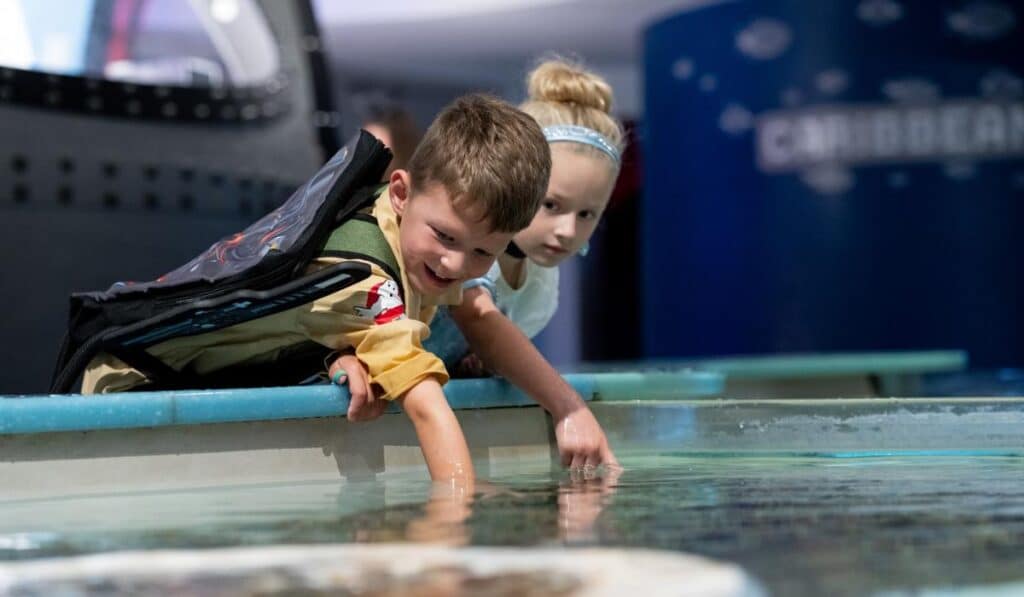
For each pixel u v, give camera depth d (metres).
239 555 1.18
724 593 0.97
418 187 1.99
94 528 1.41
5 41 3.91
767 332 8.21
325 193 2.05
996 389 4.37
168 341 2.09
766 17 8.07
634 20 8.66
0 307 3.48
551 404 2.26
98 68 4.16
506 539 1.25
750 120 8.18
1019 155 7.88
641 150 9.20
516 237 2.52
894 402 2.35
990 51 7.83
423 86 10.26
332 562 1.14
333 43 8.95
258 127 3.97
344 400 1.98
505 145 1.96
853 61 7.90
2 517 1.50
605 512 1.47
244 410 1.86
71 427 1.69
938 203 7.88
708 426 2.42
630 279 10.09
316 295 1.99
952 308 7.92
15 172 3.48
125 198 3.66
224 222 3.85
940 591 1.00
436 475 1.93
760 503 1.55
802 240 8.08
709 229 8.42
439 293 2.09
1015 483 1.77
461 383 2.21
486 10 8.20
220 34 4.20
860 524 1.35
